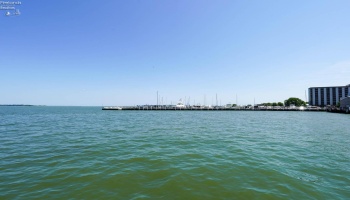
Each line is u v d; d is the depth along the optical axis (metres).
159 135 24.22
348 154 14.81
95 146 17.28
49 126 33.84
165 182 9.33
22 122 41.69
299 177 10.05
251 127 34.31
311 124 40.25
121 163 12.29
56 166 11.50
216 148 16.84
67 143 18.53
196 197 7.87
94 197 7.82
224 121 48.53
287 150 16.14
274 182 9.39
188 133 26.20
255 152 15.41
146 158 13.49
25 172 10.46
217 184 9.12
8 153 14.48
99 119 53.53
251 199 7.73
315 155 14.49
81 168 11.19
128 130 29.12
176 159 13.30
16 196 7.82
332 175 10.38
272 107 132.50
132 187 8.77
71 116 66.81
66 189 8.48
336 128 32.84
